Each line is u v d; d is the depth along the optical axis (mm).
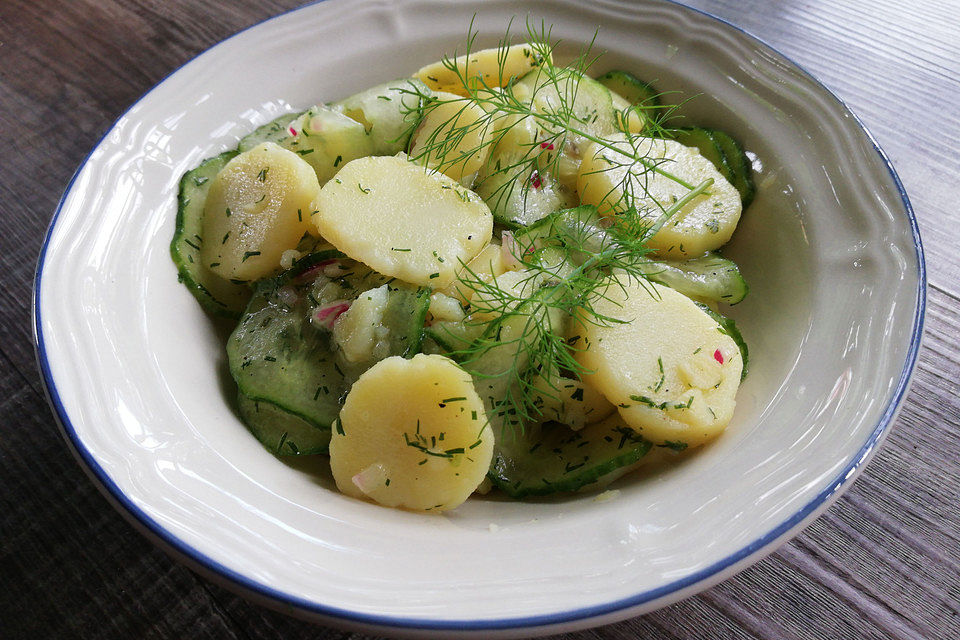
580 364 241
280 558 196
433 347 244
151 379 224
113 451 206
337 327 243
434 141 263
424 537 207
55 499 249
